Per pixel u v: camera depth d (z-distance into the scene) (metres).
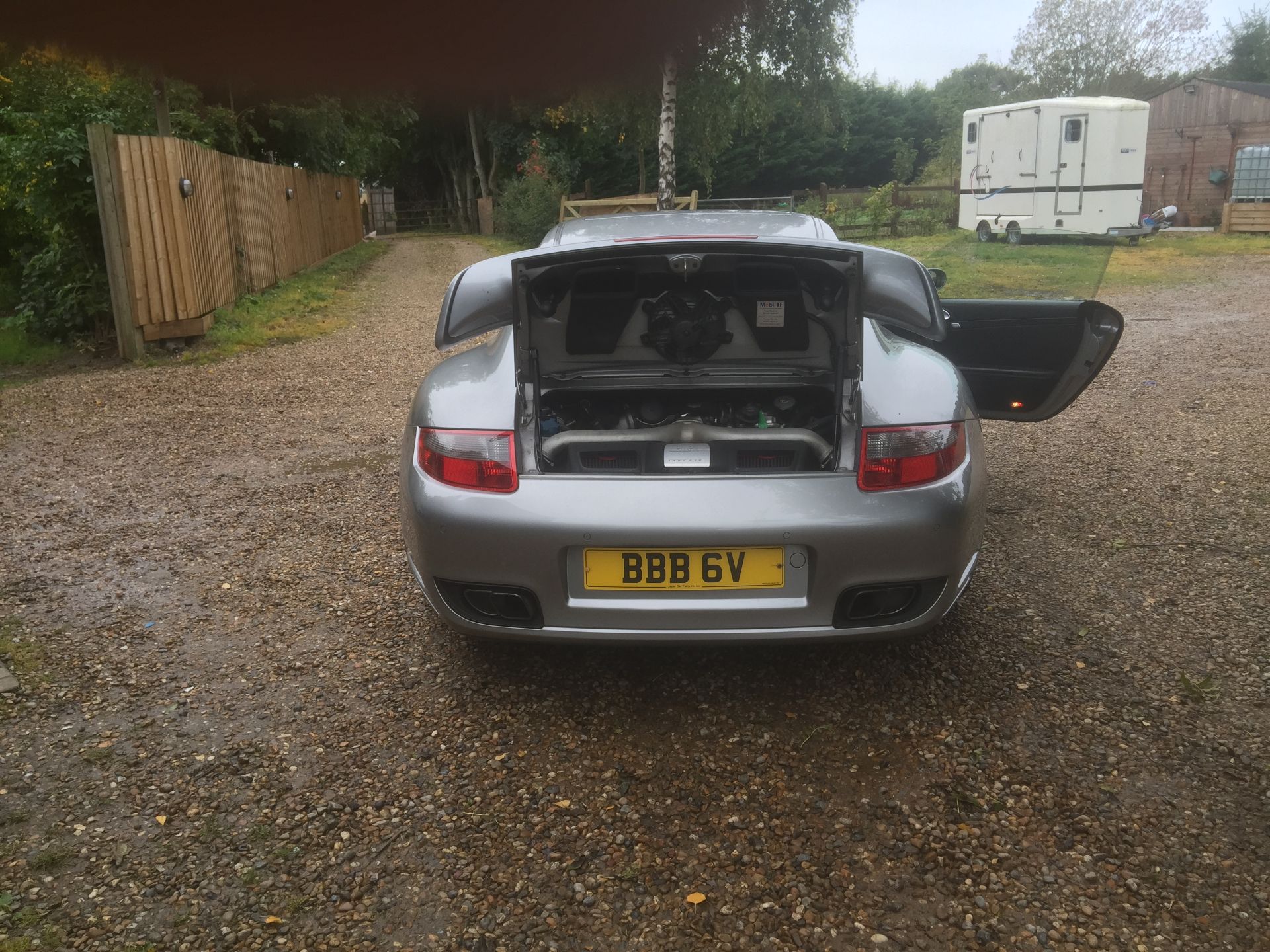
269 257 15.41
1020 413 4.34
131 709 2.96
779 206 25.39
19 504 4.98
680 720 2.86
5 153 9.95
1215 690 2.92
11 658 3.29
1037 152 19.05
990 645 3.25
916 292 2.75
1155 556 3.96
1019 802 2.42
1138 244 19.91
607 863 2.25
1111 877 2.14
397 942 2.01
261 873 2.22
